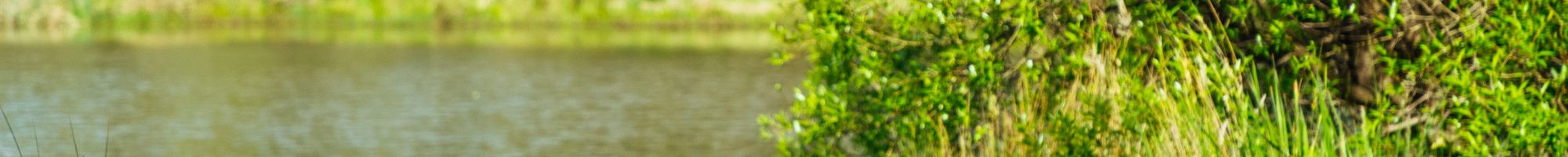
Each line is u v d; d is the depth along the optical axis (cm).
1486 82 434
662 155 1368
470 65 2847
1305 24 450
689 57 3159
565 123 1639
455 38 4188
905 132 529
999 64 495
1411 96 454
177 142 1461
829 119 545
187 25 4781
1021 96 500
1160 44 432
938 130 519
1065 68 481
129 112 1739
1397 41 446
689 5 4953
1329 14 449
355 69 2698
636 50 3475
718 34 4625
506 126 1605
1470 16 425
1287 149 414
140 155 1360
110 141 1436
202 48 3456
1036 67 497
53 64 2748
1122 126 445
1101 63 462
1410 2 442
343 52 3344
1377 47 432
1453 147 447
